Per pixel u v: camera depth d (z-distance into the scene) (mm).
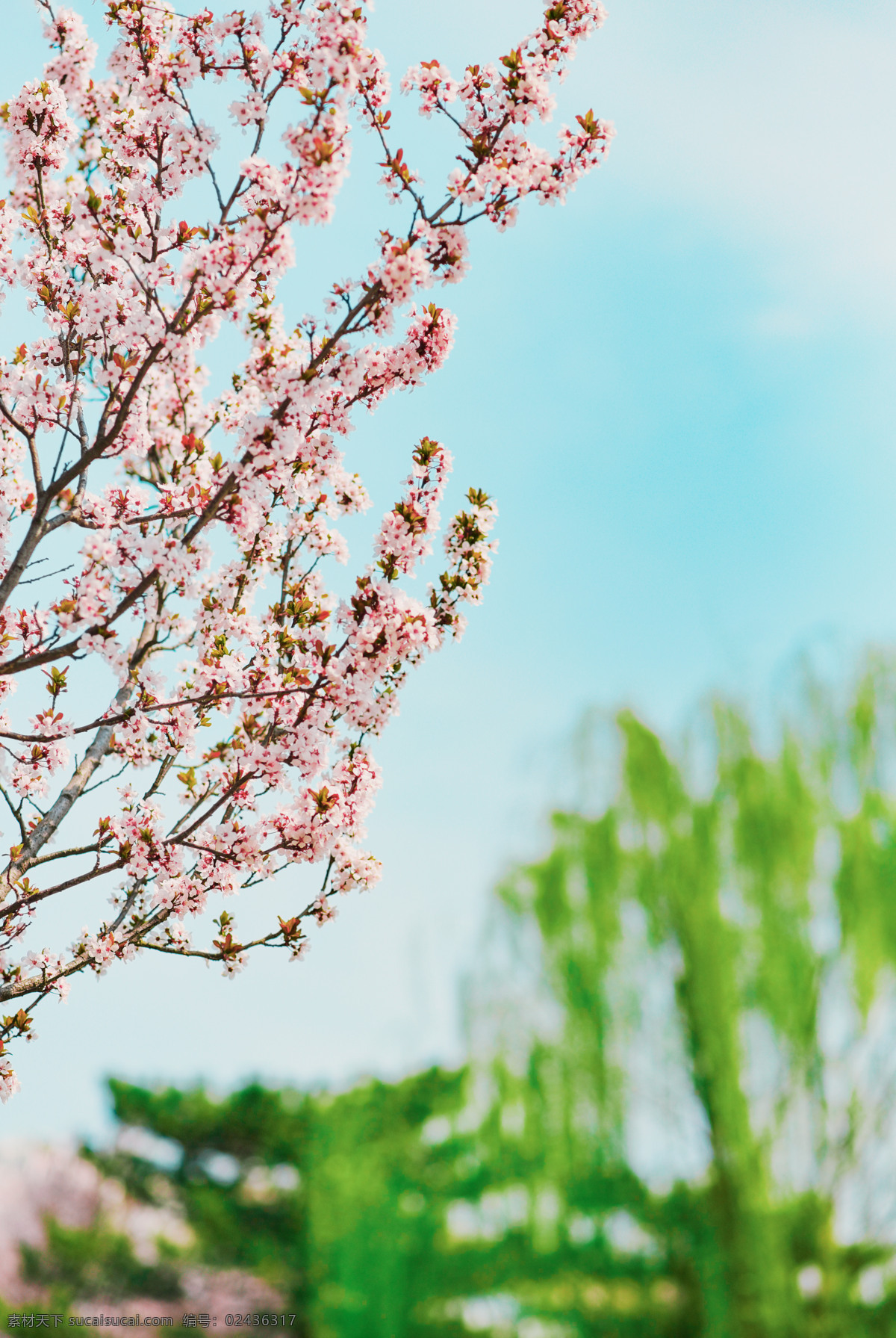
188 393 7918
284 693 6023
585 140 5477
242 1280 9125
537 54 5516
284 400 5719
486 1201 2033
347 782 6543
